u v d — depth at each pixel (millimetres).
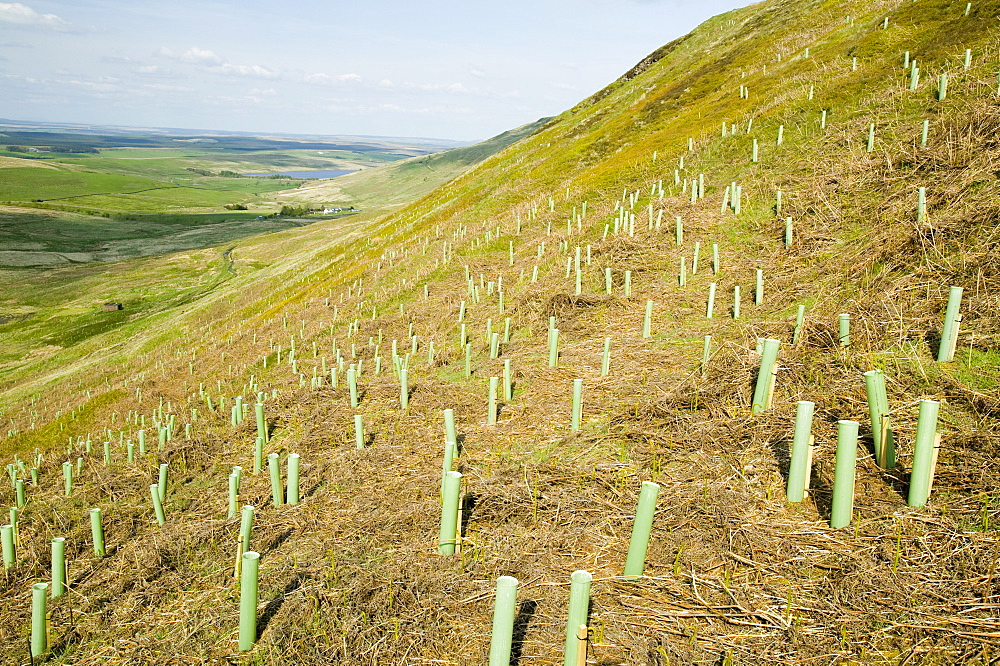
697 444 6383
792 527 4984
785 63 27703
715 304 10258
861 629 3965
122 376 28031
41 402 28297
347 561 5777
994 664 3545
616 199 19484
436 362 11953
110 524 8484
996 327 6602
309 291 29547
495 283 16562
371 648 4555
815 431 6082
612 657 4070
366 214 109125
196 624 5453
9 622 6168
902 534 4621
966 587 4070
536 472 6555
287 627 4953
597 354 9602
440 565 5379
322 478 8047
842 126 15312
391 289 21719
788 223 11203
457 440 7949
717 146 18703
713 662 3939
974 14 17641
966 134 10922
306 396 11953
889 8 25953
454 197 42938
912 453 5395
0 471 15477
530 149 48562
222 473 9547
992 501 4625
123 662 5199
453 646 4469
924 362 6570
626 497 5855
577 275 12383
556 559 5211
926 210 9391
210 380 20219
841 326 7297
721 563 4785
